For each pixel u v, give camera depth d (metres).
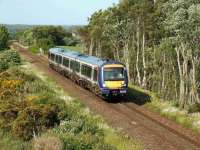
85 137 20.06
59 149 18.02
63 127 21.50
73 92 36.62
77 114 24.84
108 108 29.70
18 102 25.28
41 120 22.28
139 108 30.12
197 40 32.50
